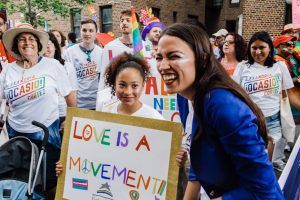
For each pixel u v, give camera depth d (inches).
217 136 46.9
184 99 69.4
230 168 48.3
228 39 167.6
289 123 145.0
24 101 113.8
